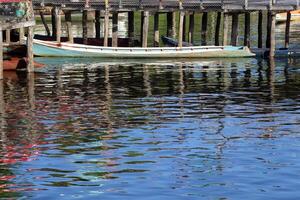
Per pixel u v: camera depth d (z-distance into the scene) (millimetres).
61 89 40969
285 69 51562
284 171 21906
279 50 60281
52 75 47750
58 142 26531
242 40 75188
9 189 20297
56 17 60719
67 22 61594
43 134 28062
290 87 41906
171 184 20656
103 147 25625
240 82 44344
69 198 19391
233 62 56781
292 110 33594
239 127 29328
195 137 27328
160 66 53656
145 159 23734
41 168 22625
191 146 25688
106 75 47812
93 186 20469
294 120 30891
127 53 59656
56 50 59219
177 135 27703
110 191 19969
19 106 34906
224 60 58281
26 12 48000
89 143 26328
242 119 31219
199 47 60062
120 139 26984
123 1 63375
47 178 21391
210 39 76562
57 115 32375
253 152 24609
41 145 26031
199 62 56719
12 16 49250
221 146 25641
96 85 42781
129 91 40250
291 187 20156
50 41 59938
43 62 55781
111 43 64750
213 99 37250
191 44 63281
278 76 47375
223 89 41125
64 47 59156
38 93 39375
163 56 59938
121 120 31047
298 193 19594
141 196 19484
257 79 45844
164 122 30500
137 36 80250
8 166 22906
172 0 64938
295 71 50250
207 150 25000
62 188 20328
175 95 38719
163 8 60562
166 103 35875
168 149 25188
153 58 59719
